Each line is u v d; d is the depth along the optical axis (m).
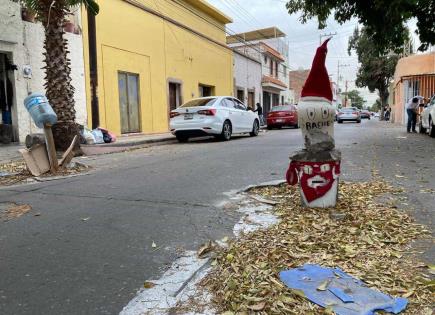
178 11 20.55
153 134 17.67
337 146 11.02
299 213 4.43
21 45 12.27
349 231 3.82
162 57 19.05
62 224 4.35
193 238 3.86
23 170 7.75
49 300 2.79
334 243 3.55
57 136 9.41
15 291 2.92
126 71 16.52
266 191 5.53
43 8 8.95
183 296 2.79
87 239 3.89
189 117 13.67
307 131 4.47
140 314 2.59
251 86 32.28
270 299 2.65
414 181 6.02
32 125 12.76
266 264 3.15
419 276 2.93
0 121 12.10
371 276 2.93
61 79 9.30
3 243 3.86
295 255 3.32
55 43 9.10
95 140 12.05
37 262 3.40
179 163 8.33
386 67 41.66
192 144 13.20
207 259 3.38
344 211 4.41
